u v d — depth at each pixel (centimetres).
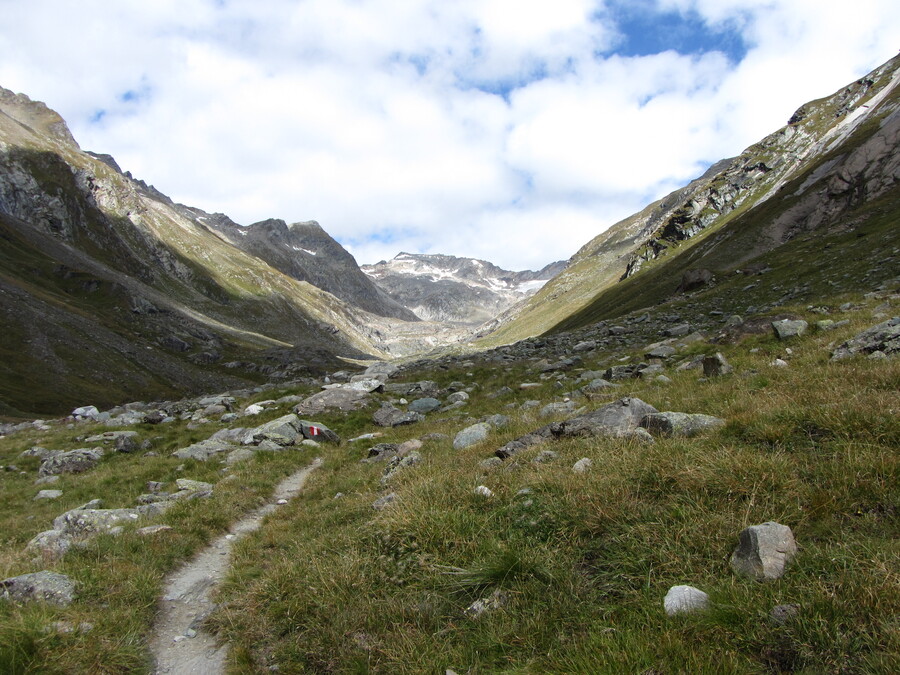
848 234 4944
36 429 3092
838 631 408
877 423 705
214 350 17550
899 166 6594
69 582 809
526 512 759
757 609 455
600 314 11706
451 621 607
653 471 739
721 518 601
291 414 2253
